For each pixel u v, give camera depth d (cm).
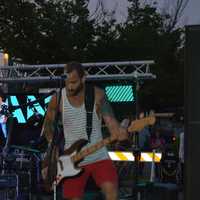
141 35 2922
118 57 2700
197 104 616
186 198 619
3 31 2352
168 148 1373
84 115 534
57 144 556
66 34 2434
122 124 559
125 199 864
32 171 912
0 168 884
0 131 969
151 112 522
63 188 543
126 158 1077
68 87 535
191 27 617
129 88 1441
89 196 766
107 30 2734
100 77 1412
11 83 1550
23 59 2395
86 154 525
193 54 616
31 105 966
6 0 2352
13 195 848
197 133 617
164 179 1230
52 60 2430
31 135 1202
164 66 3092
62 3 2509
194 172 618
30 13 2373
